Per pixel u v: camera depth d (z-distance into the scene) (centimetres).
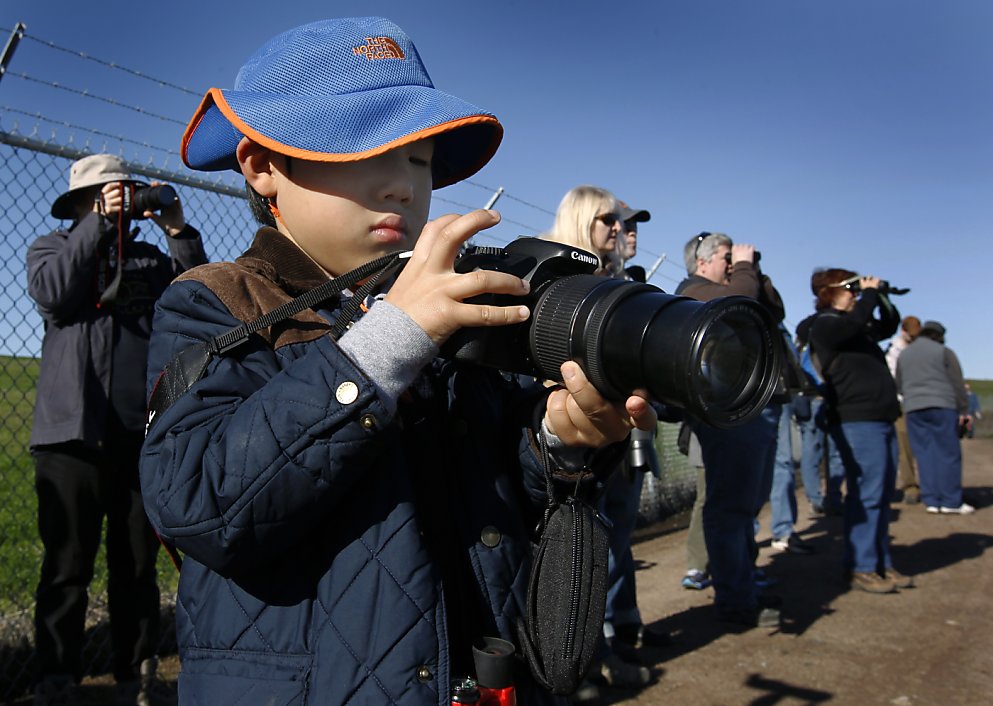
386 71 109
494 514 103
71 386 247
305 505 85
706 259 406
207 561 86
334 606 88
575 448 106
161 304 104
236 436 85
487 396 113
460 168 138
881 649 344
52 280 243
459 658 99
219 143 123
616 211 315
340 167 106
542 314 94
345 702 85
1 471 348
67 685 241
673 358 80
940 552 539
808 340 551
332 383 85
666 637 345
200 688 90
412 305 87
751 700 288
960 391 713
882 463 430
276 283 105
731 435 353
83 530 248
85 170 267
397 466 95
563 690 100
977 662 329
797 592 436
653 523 611
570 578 101
